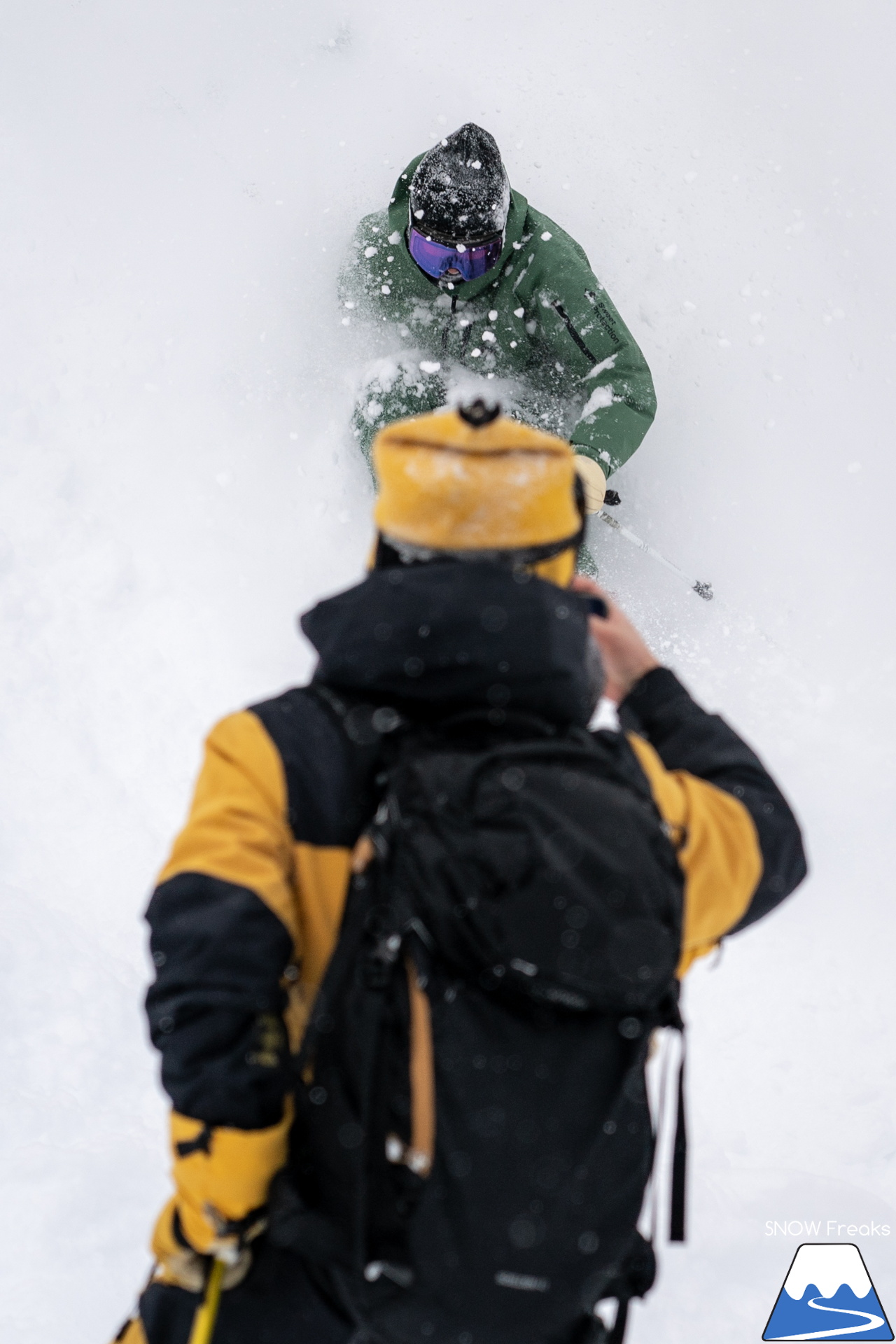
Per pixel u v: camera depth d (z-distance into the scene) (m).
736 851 2.62
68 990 5.45
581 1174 2.33
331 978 2.41
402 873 2.38
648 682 2.98
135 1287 4.41
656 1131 2.72
